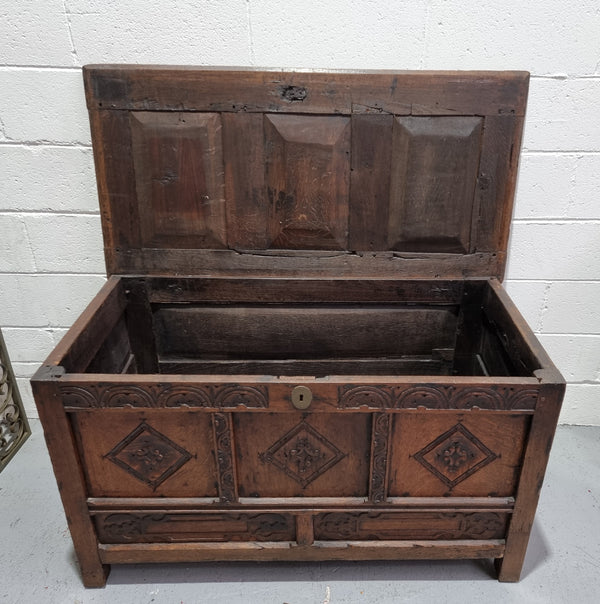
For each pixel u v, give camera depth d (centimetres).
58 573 147
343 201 159
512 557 140
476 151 153
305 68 148
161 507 133
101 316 152
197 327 176
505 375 149
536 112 164
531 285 188
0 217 178
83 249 184
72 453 125
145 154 154
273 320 176
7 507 167
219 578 146
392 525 137
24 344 199
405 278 167
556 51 157
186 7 153
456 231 161
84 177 174
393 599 140
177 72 147
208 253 166
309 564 150
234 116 151
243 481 131
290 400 120
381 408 121
